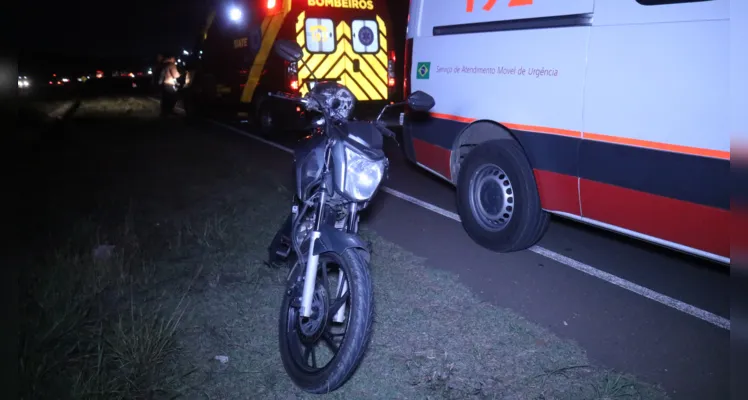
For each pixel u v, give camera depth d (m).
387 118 13.86
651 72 3.98
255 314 4.32
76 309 4.20
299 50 3.78
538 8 4.74
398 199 7.27
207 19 13.82
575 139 4.54
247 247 5.51
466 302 4.52
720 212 3.72
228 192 7.43
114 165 9.20
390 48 11.12
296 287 3.53
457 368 3.71
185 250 5.41
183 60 15.71
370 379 3.61
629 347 3.99
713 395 3.50
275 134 12.11
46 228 5.99
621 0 4.15
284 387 3.54
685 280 4.94
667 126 3.92
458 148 5.84
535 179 5.00
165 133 12.79
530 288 4.82
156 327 3.98
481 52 5.33
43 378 3.45
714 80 3.67
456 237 5.94
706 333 4.14
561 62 4.58
